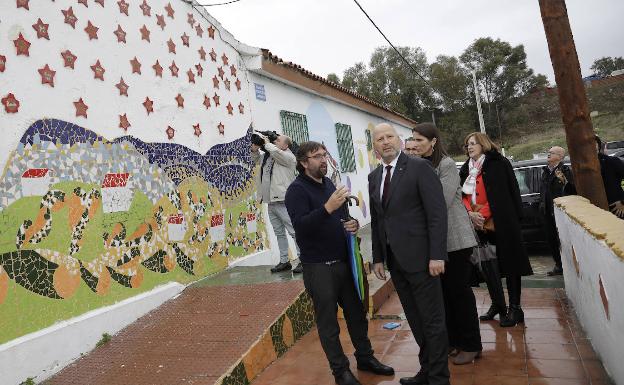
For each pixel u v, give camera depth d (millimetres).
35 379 3869
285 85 9547
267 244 7918
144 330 4680
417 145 3957
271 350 4285
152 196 5500
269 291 5234
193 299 5344
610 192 6367
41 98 4332
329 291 3658
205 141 6645
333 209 3463
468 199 4871
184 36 6484
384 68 45938
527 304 5480
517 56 52062
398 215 3426
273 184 6102
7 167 3947
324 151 3783
